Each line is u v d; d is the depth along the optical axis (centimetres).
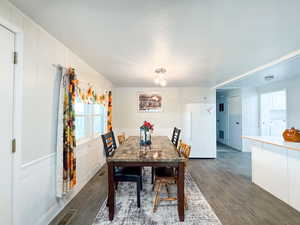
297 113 394
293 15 146
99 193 262
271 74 345
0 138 133
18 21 146
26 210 158
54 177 202
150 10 140
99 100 350
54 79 202
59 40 201
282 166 241
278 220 197
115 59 264
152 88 518
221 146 662
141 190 274
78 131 285
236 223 191
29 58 160
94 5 134
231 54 242
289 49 224
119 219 198
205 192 268
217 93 751
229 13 144
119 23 161
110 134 282
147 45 211
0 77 132
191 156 489
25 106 156
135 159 198
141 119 518
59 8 140
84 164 292
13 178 144
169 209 218
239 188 284
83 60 270
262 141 269
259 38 192
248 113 564
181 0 127
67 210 216
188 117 502
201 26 166
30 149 163
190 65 293
